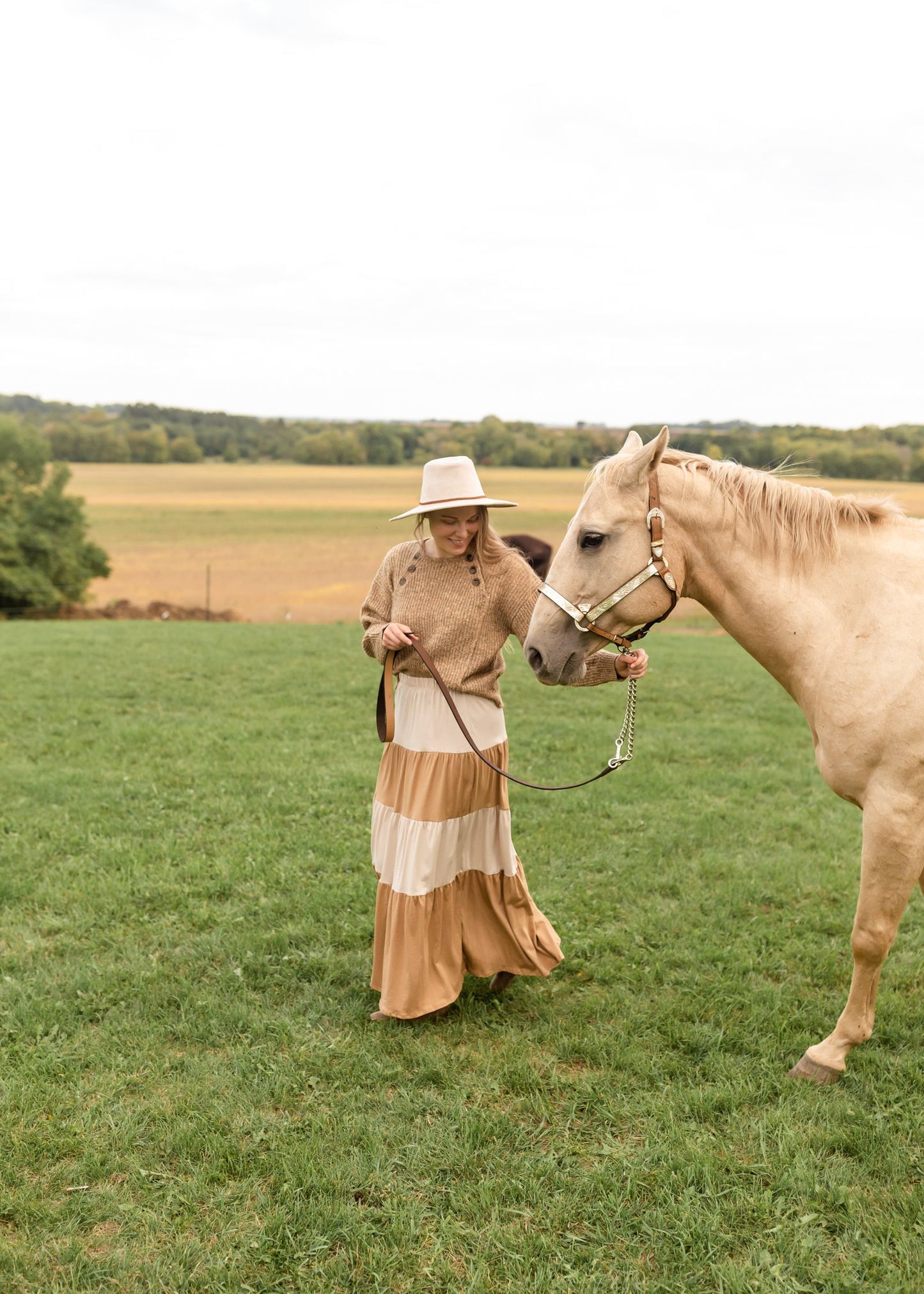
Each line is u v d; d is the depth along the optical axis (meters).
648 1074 3.12
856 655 2.95
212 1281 2.23
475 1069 3.16
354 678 11.03
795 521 3.11
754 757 7.57
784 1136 2.79
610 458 3.18
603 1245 2.38
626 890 4.74
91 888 4.57
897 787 2.86
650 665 12.62
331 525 56.47
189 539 49.66
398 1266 2.30
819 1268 2.31
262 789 6.34
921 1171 2.68
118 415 123.12
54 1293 2.20
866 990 3.08
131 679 10.80
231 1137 2.74
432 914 3.38
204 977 3.79
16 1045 3.21
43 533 32.66
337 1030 3.40
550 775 6.89
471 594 3.35
